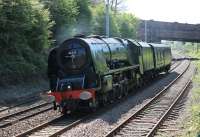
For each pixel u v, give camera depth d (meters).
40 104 22.58
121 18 66.75
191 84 32.72
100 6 52.94
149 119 17.81
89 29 45.38
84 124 16.83
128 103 22.50
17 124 17.16
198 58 97.00
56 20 37.50
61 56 20.00
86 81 19.62
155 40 91.94
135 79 28.80
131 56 27.67
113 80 23.00
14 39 29.69
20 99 24.94
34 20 30.69
